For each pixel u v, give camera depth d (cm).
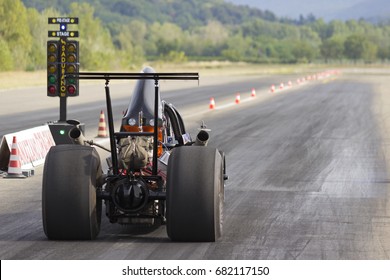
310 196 3222
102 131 5634
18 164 3741
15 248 2236
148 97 2548
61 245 2269
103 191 2348
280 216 2775
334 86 15738
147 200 2294
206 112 8194
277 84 17062
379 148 5031
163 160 2531
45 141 4291
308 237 2425
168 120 2820
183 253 2183
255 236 2425
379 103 10062
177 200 2245
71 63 4794
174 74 2291
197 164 2262
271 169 4034
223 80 19900
